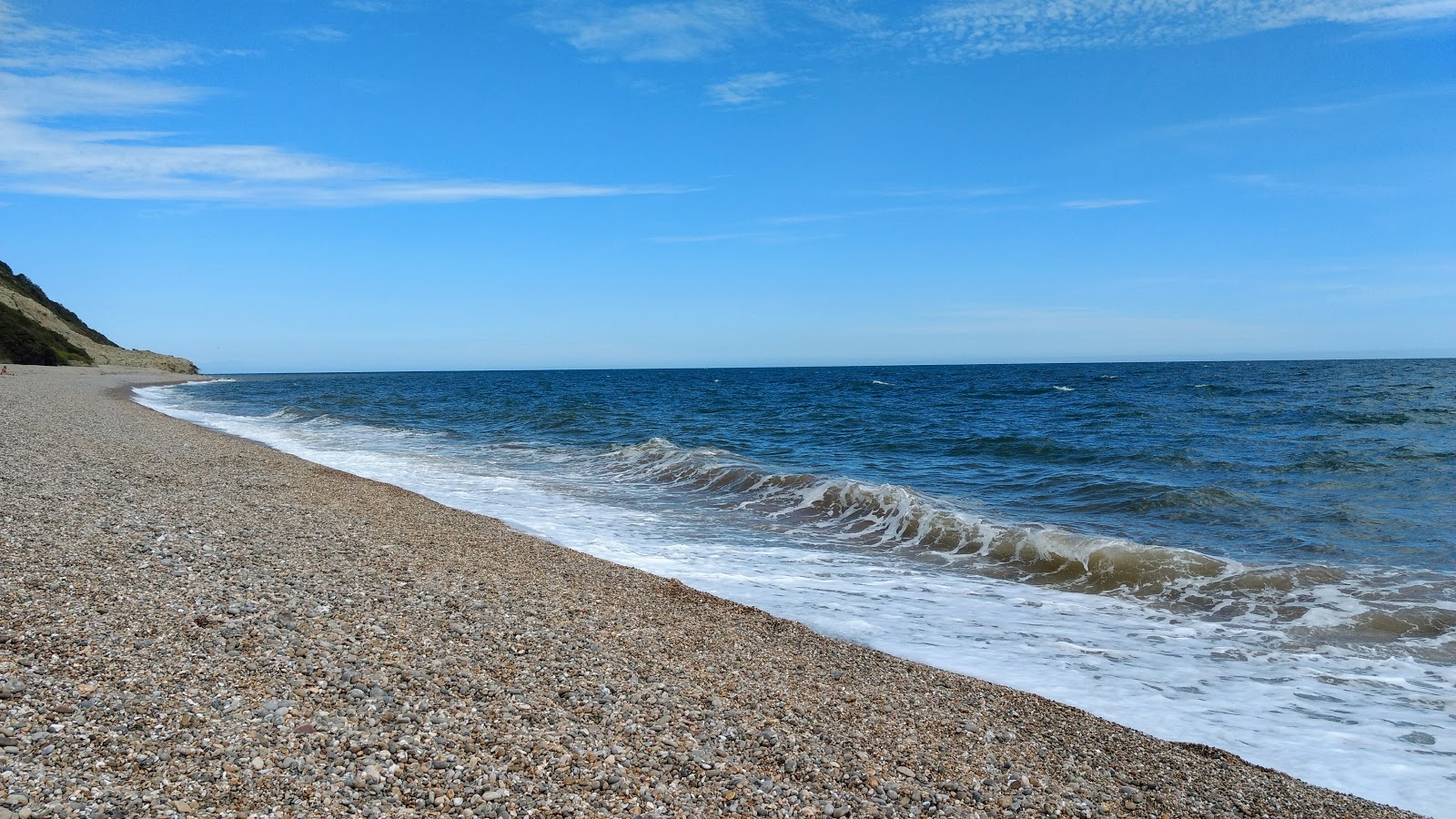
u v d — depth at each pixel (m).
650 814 4.36
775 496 17.47
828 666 7.45
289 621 6.55
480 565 9.85
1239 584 10.60
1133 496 16.70
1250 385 62.25
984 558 12.55
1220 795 5.39
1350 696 7.35
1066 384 73.75
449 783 4.39
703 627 8.29
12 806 3.50
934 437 29.98
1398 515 14.88
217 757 4.28
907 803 4.91
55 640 5.41
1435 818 5.30
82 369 79.62
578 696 5.87
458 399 59.81
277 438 30.12
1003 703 6.82
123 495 11.36
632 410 46.91
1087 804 5.15
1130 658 8.34
